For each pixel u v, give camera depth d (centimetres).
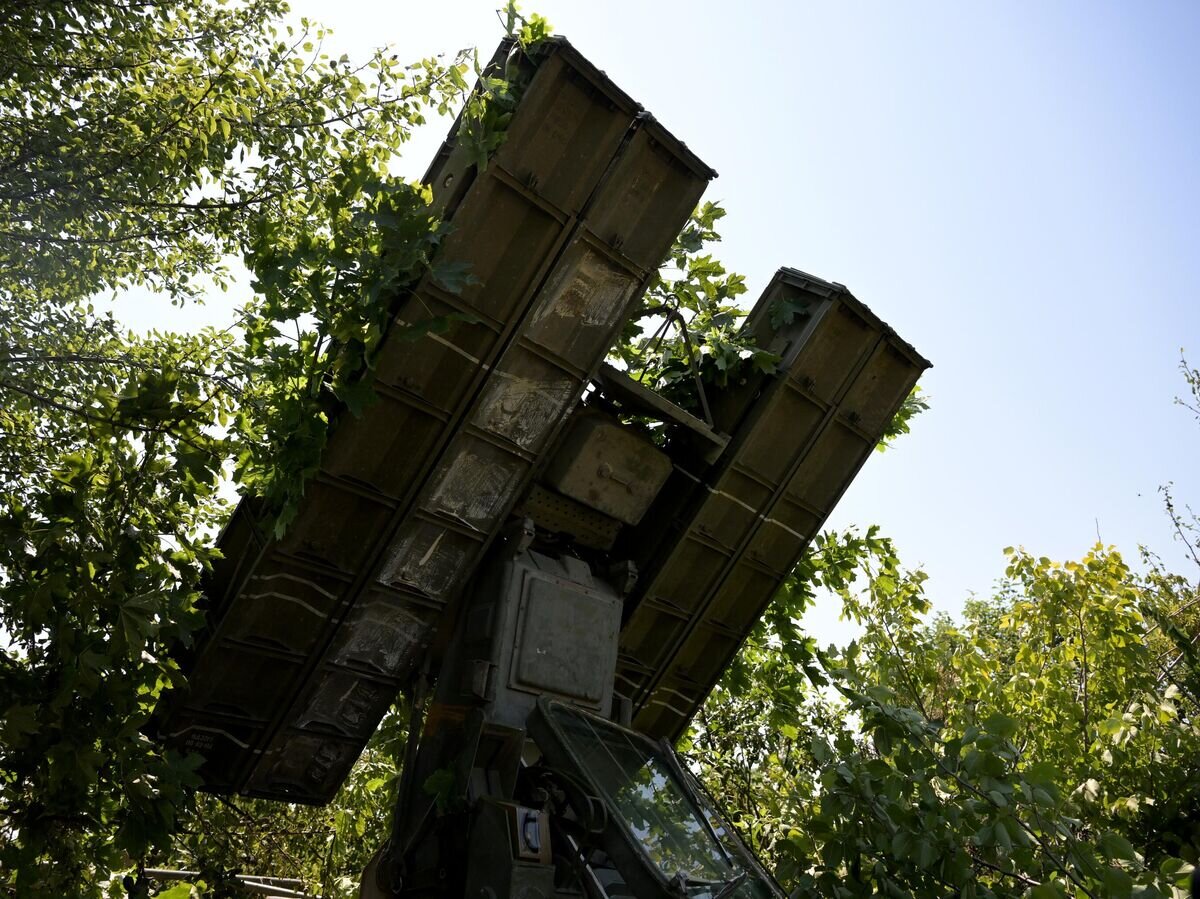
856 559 1023
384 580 761
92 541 550
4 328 682
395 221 648
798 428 882
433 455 727
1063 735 927
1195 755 857
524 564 788
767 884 626
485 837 619
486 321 702
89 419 572
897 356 909
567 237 705
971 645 1013
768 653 1106
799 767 1128
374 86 764
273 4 748
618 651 890
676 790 669
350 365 670
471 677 718
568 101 677
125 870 659
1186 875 588
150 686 593
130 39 675
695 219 870
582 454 803
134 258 798
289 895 971
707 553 891
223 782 804
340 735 828
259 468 668
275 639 746
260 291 650
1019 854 620
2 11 597
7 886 530
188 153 719
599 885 603
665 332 911
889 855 664
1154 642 1190
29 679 531
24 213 688
